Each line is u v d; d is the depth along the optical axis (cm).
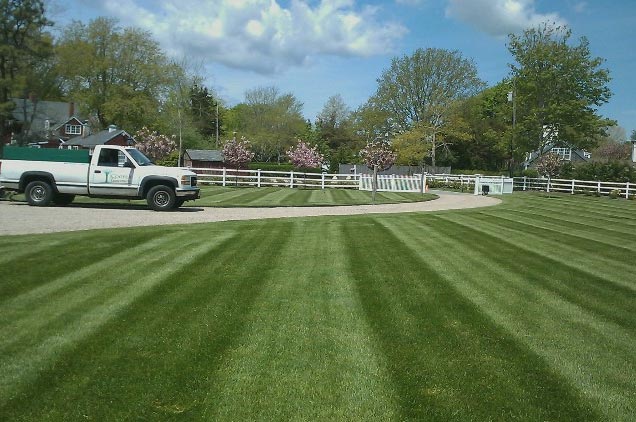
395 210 2166
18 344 504
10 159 1809
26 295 665
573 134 4625
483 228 1482
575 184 4266
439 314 621
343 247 1097
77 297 664
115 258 908
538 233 1384
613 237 1329
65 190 1809
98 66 6119
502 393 418
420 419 378
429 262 943
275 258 955
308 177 4200
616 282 801
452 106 5984
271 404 396
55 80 5603
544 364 477
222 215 1759
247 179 3806
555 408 396
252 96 8275
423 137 5947
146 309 620
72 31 6206
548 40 4728
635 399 412
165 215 1695
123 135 6172
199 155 6162
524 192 4156
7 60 4628
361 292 720
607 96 4728
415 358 486
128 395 407
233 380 434
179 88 6625
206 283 753
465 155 6700
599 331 569
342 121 8250
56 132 7212
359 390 420
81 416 376
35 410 383
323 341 527
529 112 4800
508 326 581
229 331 551
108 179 1814
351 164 6294
